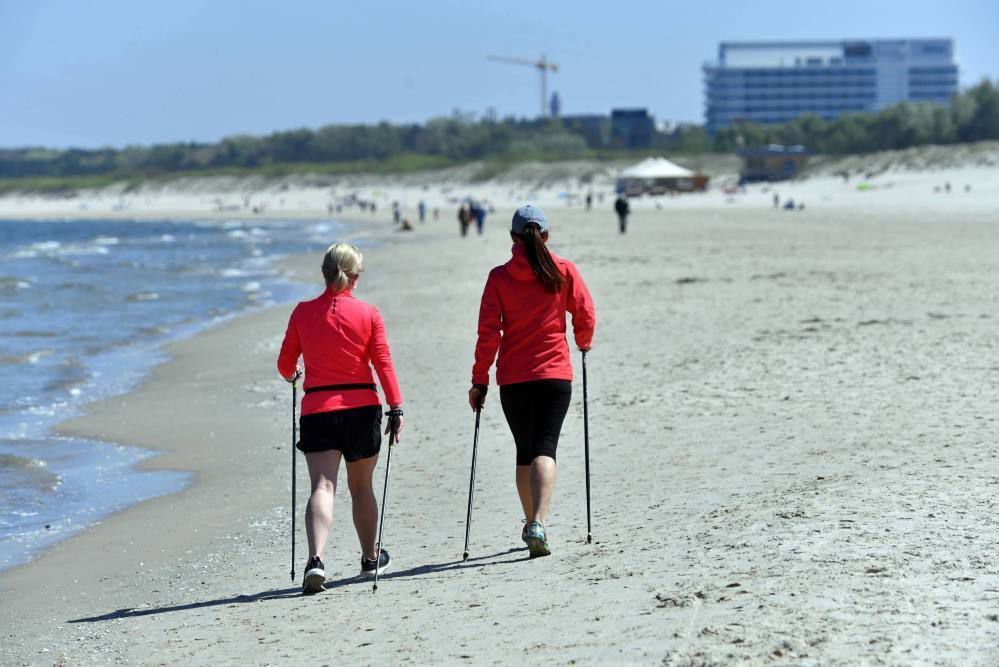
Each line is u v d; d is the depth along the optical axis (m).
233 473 38.81
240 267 168.00
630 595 18.86
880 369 44.34
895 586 17.16
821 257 119.25
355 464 23.31
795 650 14.70
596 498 28.69
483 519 28.39
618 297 85.12
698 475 29.62
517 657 16.39
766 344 54.34
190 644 20.03
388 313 86.81
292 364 23.38
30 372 65.94
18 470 40.38
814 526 21.62
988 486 24.02
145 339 81.75
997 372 41.81
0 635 22.56
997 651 14.06
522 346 23.50
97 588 26.11
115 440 45.84
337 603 21.61
